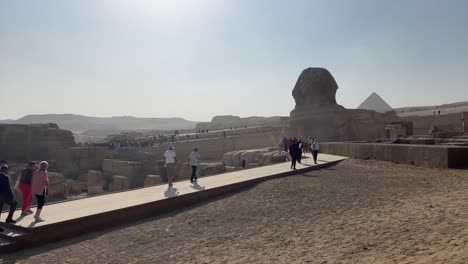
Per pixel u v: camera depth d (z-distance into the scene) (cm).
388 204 1098
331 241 813
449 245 641
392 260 623
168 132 8994
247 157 3406
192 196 1397
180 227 1096
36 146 4122
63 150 3891
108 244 978
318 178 1714
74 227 1064
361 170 1902
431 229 769
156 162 3416
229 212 1218
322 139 3750
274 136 5541
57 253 923
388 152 2158
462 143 2102
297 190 1459
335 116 3762
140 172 3400
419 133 4806
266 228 1010
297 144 2023
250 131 5766
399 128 3356
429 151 1847
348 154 2584
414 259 602
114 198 1361
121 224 1169
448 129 3916
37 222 1038
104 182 3400
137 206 1221
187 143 4909
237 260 775
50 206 1261
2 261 873
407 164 1989
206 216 1192
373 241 761
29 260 878
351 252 716
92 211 1149
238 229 1030
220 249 872
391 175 1666
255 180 1667
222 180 1694
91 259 874
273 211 1186
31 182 1122
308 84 3941
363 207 1102
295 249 798
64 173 3678
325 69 4044
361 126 4075
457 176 1477
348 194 1318
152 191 1482
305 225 991
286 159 2691
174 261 822
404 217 908
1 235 989
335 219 1005
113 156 4175
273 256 771
